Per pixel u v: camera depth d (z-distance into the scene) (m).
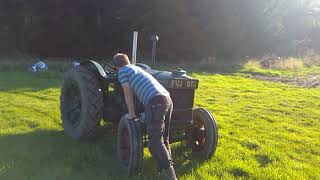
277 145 7.38
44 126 8.12
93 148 6.76
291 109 10.91
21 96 11.64
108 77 6.88
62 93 7.75
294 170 6.08
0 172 5.62
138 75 5.55
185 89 6.21
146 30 30.78
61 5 29.98
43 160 6.15
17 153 6.44
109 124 7.98
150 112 5.34
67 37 30.67
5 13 29.83
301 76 19.48
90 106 6.87
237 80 17.23
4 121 8.50
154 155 5.32
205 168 5.94
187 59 30.47
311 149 7.25
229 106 11.09
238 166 6.02
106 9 30.44
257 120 9.41
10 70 18.72
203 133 6.41
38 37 30.39
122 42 31.27
